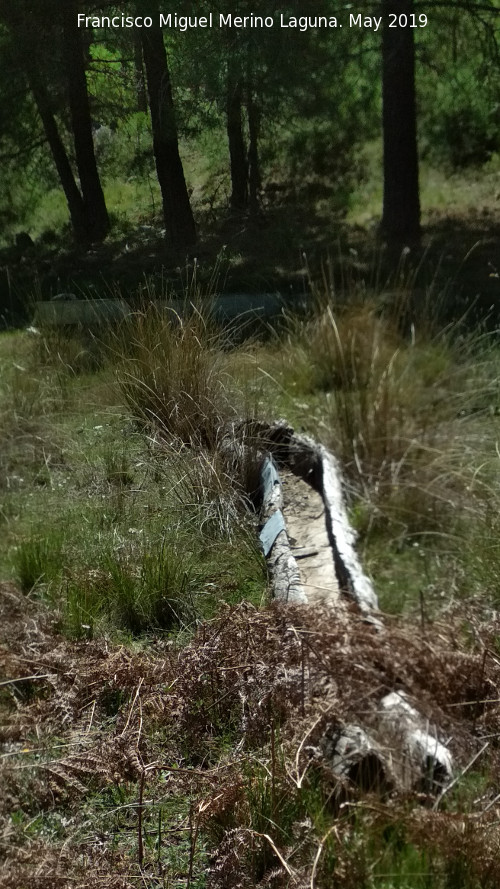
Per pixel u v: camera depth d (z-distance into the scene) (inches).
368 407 212.7
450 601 149.8
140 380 234.7
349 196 645.9
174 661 135.8
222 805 108.2
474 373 245.8
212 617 155.8
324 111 485.4
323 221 601.3
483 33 543.5
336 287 394.3
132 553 173.5
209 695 129.6
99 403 249.6
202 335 244.1
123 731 120.7
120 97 673.6
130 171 695.1
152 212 707.4
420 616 146.7
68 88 601.0
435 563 167.2
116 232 671.8
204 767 121.4
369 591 150.8
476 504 182.5
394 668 123.6
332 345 262.2
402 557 170.6
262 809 107.7
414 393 221.9
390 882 97.0
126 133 716.7
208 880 101.3
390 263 441.4
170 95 506.0
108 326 283.0
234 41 436.8
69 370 277.4
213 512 187.5
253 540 180.4
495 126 665.0
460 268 393.1
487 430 214.8
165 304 267.1
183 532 182.7
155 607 158.6
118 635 153.7
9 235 764.6
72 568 169.0
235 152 639.1
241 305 358.0
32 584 167.3
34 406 246.1
